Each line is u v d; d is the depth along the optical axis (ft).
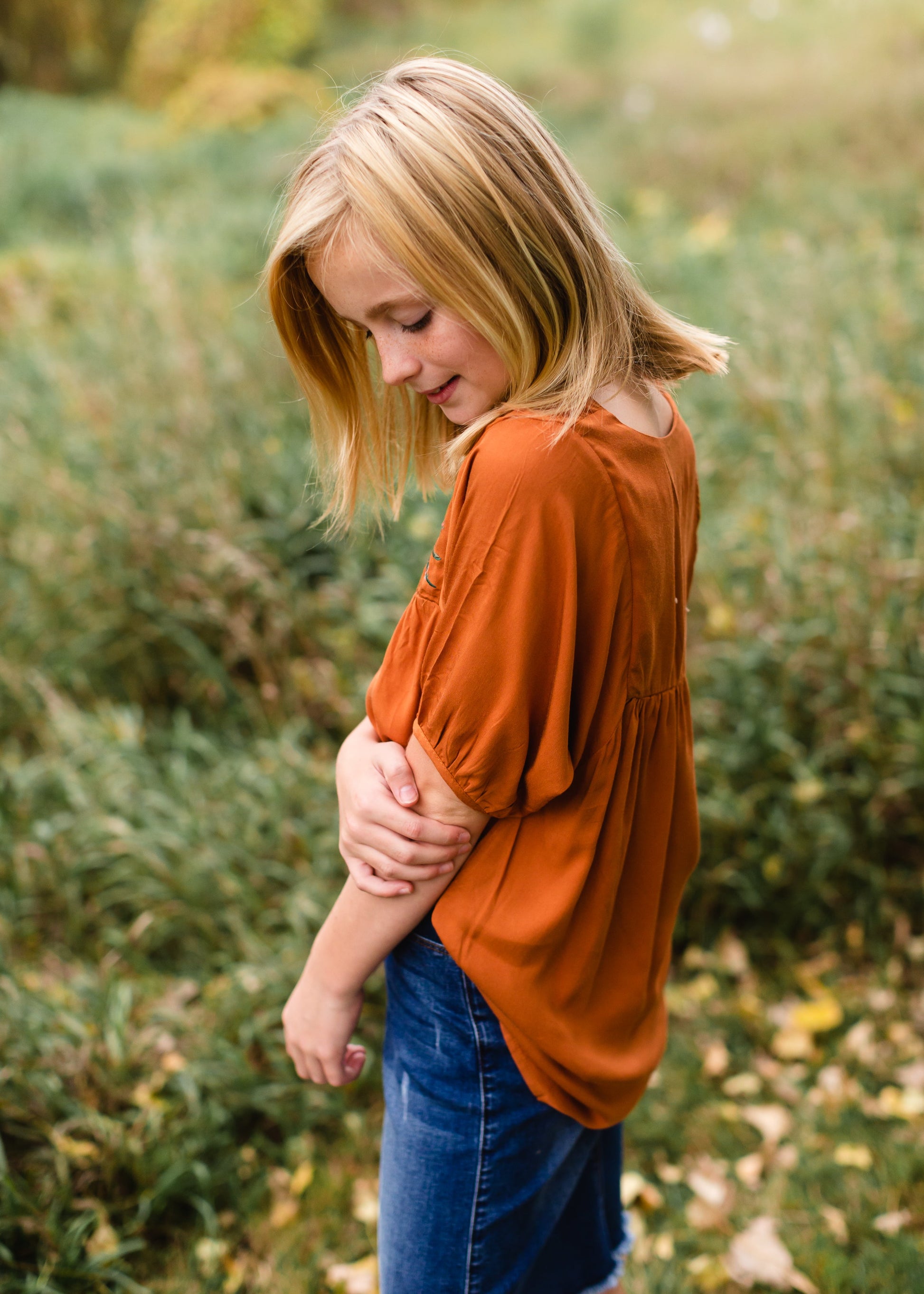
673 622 3.41
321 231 2.95
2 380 14.90
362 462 3.86
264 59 46.37
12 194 29.60
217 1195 6.40
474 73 2.98
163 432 12.44
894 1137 6.44
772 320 13.42
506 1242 3.71
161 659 10.95
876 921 7.98
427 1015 3.56
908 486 10.70
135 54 48.73
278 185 3.52
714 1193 6.20
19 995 6.92
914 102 25.71
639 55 39.55
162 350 13.99
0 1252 5.56
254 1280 5.95
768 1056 7.27
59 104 45.85
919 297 14.39
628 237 20.01
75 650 10.70
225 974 7.66
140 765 9.29
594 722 3.25
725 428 11.78
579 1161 3.90
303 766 8.99
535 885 3.31
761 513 9.93
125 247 21.85
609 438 2.98
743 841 8.13
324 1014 3.70
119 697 10.89
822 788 7.86
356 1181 6.50
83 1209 5.97
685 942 8.23
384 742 3.43
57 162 32.48
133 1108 6.52
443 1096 3.56
